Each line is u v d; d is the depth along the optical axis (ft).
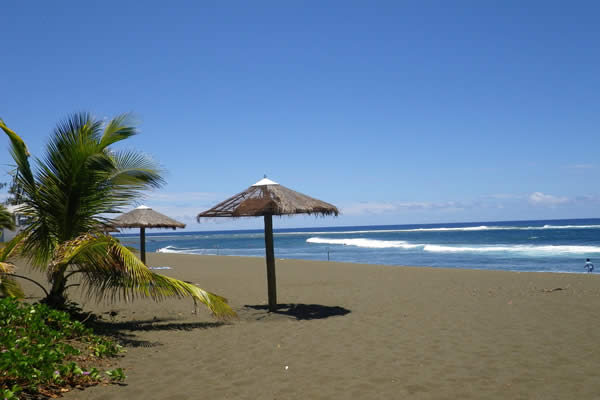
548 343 19.33
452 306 29.78
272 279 28.91
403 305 30.73
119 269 21.09
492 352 18.10
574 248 108.88
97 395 13.35
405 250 125.80
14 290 25.31
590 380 14.56
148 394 13.61
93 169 21.81
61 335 17.88
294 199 28.48
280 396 13.53
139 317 27.17
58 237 22.63
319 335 21.89
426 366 16.38
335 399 13.28
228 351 18.95
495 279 45.73
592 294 33.17
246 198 28.86
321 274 55.93
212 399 13.26
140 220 49.75
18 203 22.00
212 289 42.93
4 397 11.14
